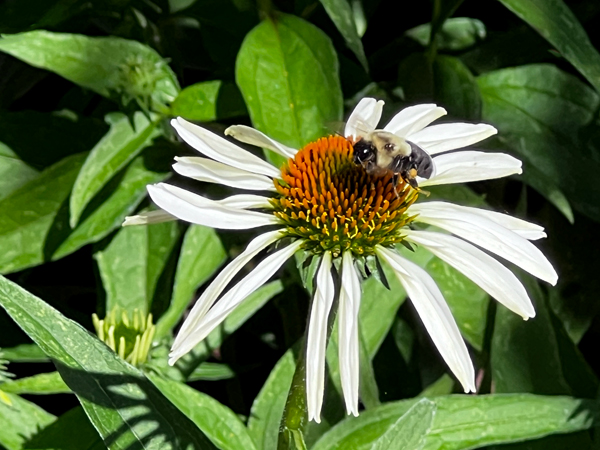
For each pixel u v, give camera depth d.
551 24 0.32
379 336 0.31
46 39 0.32
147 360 0.29
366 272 0.25
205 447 0.24
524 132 0.35
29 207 0.32
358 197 0.25
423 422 0.24
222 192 0.34
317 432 0.30
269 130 0.30
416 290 0.24
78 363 0.23
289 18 0.32
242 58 0.31
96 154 0.31
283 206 0.25
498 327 0.33
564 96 0.35
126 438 0.23
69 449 0.28
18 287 0.23
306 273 0.25
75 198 0.30
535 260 0.24
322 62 0.31
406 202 0.25
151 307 0.33
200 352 0.30
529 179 0.34
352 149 0.26
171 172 0.34
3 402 0.28
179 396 0.27
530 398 0.28
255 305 0.31
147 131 0.32
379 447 0.24
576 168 0.34
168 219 0.25
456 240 0.24
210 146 0.25
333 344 0.31
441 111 0.27
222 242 0.32
